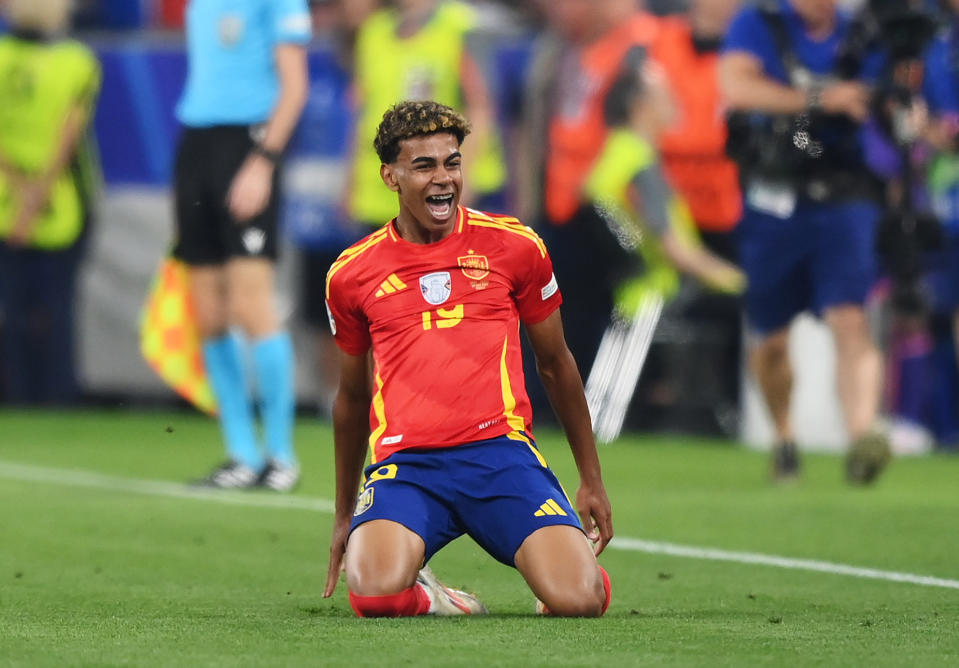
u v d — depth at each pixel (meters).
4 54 45.34
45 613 17.86
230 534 25.53
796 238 31.61
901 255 33.62
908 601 19.23
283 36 30.53
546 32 42.28
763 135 31.55
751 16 31.70
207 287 31.39
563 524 17.11
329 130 43.06
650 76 39.56
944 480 33.84
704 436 42.94
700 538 25.28
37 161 45.81
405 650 14.59
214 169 30.92
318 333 44.84
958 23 37.62
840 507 28.97
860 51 31.48
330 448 39.31
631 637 15.40
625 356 40.97
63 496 30.48
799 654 14.52
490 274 17.61
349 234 42.16
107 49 46.19
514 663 13.91
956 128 37.56
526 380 44.00
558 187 40.44
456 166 17.30
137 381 46.88
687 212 40.56
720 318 42.53
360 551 16.95
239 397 31.94
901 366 41.03
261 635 15.55
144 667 13.84
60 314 47.22
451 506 17.34
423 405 17.45
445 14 38.41
